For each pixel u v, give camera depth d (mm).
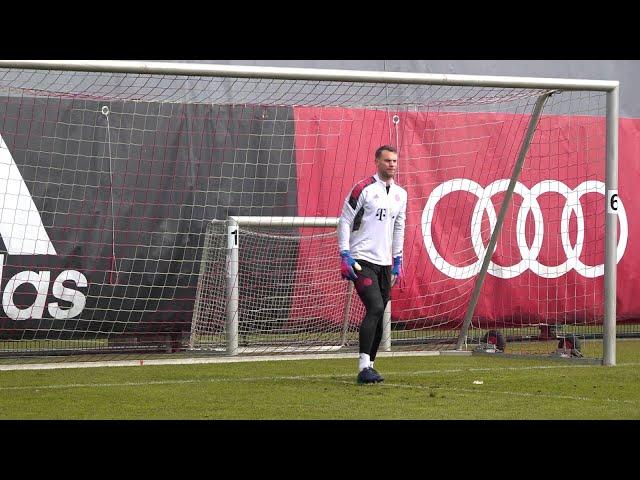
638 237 47750
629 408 23812
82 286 39125
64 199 38969
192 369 33625
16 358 37719
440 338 44562
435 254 44094
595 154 47000
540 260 45938
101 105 39781
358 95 44531
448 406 24234
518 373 32062
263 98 43438
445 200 44344
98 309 39188
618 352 40312
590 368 33750
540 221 45906
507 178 45344
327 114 43188
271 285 41344
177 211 40688
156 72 31859
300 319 41656
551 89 35406
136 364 35312
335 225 40312
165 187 40531
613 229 34719
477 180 44906
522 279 45625
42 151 38781
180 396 26250
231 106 41750
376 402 25000
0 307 37969
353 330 42469
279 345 41219
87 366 34562
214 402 25094
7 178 38188
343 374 32062
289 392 27047
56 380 30141
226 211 41531
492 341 40656
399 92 44844
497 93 45500
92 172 39469
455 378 30547
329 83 43844
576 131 46656
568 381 29578
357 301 42375
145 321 39969
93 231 39344
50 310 38656
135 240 39969
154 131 40500
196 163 41094
